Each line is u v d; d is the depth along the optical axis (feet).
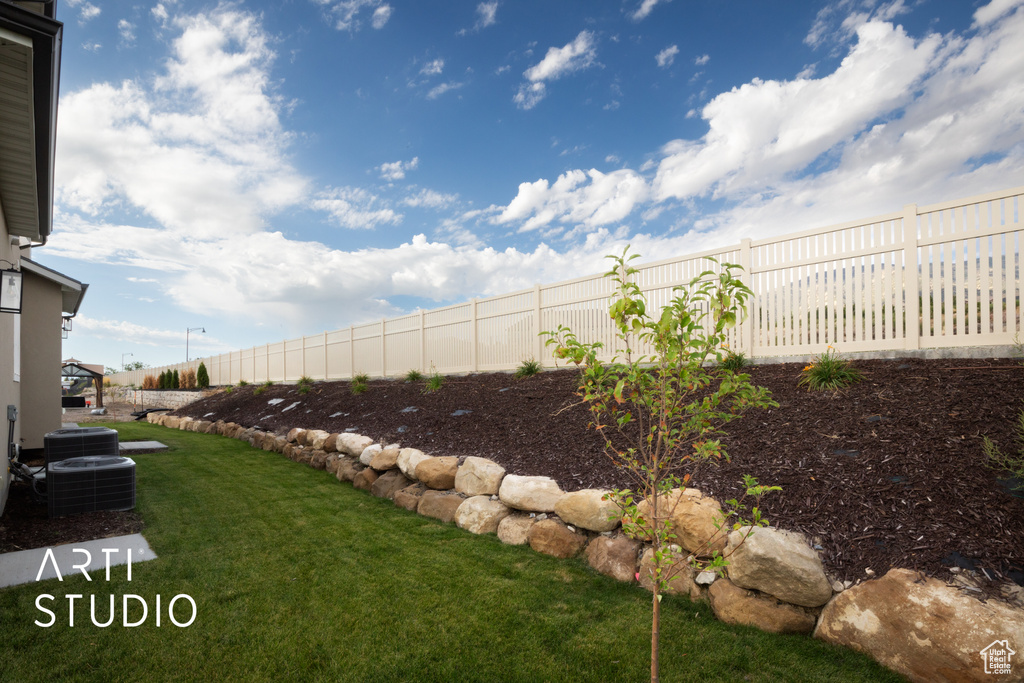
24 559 12.75
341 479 22.56
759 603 9.29
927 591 7.94
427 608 10.14
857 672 7.79
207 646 8.84
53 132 12.60
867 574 8.80
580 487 13.99
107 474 16.70
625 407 18.89
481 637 9.03
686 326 6.42
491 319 34.58
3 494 16.31
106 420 57.93
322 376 55.67
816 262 20.80
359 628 9.41
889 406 13.98
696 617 9.60
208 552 13.44
